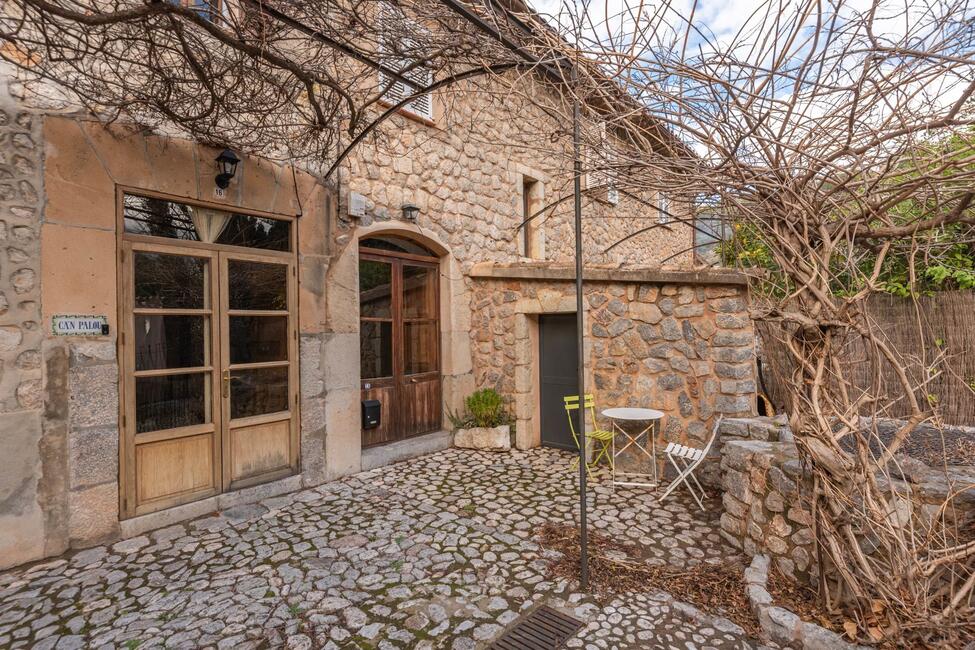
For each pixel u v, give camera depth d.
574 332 5.55
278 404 4.23
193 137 3.66
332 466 4.52
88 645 2.20
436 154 5.68
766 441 3.25
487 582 2.72
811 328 2.16
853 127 1.94
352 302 4.76
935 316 3.99
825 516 2.21
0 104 2.90
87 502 3.15
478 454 5.40
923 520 2.25
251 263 4.09
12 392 2.91
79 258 3.15
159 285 3.57
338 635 2.27
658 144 2.39
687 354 4.54
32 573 2.83
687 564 2.90
